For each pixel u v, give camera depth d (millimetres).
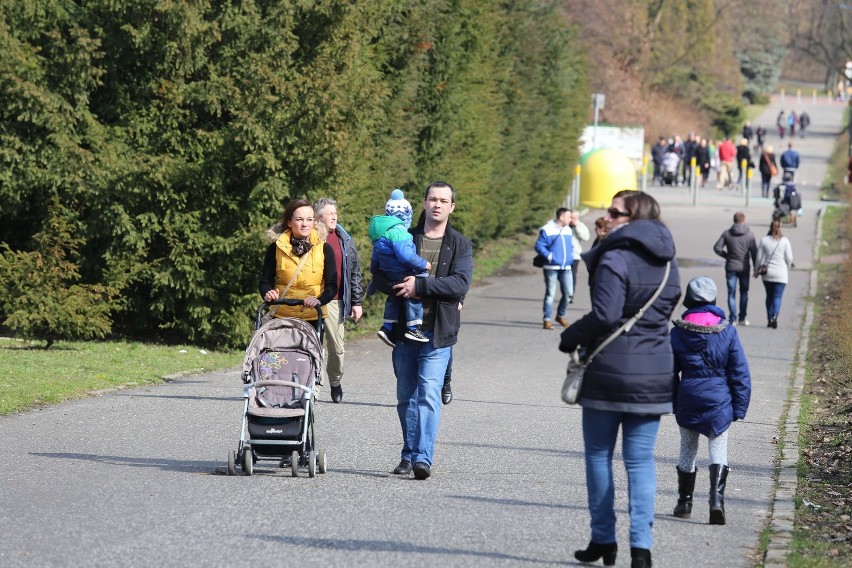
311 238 30750
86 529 21438
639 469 19281
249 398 26594
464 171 78562
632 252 19234
